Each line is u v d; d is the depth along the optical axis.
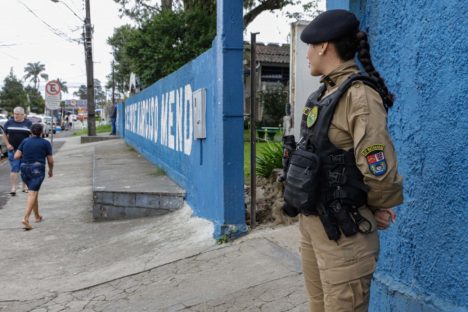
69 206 9.19
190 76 7.11
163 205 7.41
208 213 5.95
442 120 2.58
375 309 3.18
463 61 2.44
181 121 7.90
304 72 5.16
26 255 6.13
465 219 2.45
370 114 1.96
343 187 2.06
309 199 2.10
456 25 2.48
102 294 4.54
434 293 2.68
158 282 4.58
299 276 4.12
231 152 5.24
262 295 3.93
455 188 2.50
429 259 2.71
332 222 2.08
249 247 4.93
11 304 4.52
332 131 2.07
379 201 2.02
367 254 2.10
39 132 7.71
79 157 17.44
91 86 26.66
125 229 6.92
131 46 18.30
